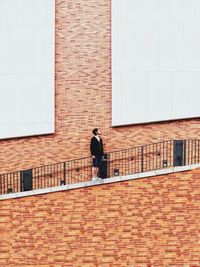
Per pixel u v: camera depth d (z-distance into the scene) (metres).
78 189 31.23
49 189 31.44
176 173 30.67
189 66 36.09
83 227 31.14
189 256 30.50
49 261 31.31
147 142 36.12
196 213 30.47
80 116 36.41
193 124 36.00
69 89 36.53
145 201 30.81
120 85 36.19
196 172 30.52
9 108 36.66
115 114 36.19
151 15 36.22
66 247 31.20
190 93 36.00
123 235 30.89
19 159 36.66
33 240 31.47
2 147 36.84
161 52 36.16
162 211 30.67
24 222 31.58
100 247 31.02
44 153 36.47
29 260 31.47
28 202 31.61
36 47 36.56
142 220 30.81
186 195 30.55
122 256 30.88
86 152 36.28
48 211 31.41
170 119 36.00
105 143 36.28
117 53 36.22
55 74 36.53
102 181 31.09
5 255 31.67
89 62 36.50
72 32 36.66
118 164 36.00
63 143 36.41
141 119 36.09
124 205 30.94
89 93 36.44
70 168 36.28
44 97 36.41
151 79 36.12
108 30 36.50
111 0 36.41
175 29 36.16
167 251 30.62
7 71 36.69
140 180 30.89
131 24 36.22
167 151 35.88
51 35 36.50
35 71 36.50
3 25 36.69
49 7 36.56
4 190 36.28
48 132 36.38
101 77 36.44
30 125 36.50
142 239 30.78
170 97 36.03
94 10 36.62
